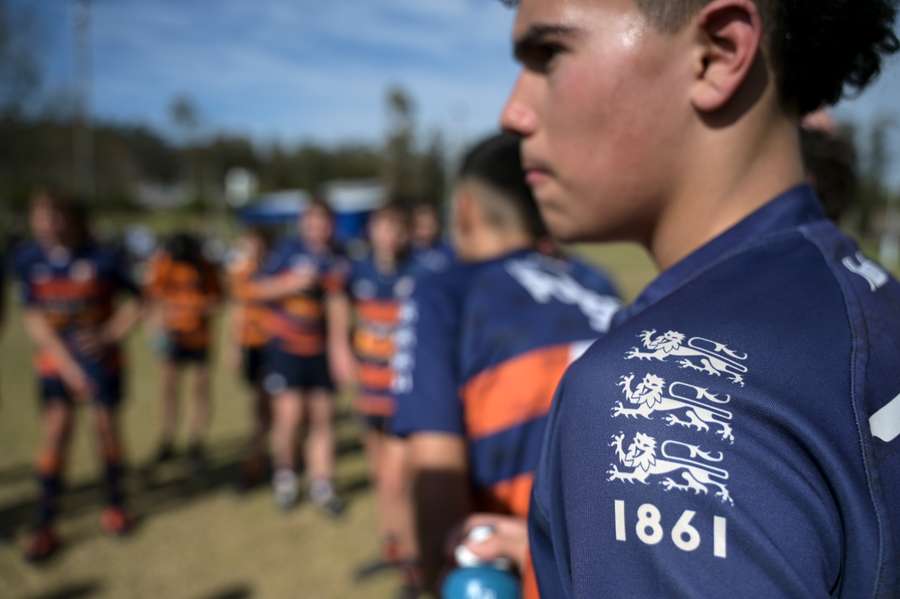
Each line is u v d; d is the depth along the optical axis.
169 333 5.06
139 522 4.13
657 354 0.47
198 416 5.11
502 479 1.24
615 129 0.59
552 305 1.33
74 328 3.80
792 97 0.60
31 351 9.47
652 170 0.59
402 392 1.33
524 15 0.62
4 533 3.91
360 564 3.65
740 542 0.40
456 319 1.34
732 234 0.58
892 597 0.43
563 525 0.49
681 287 0.55
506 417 1.24
